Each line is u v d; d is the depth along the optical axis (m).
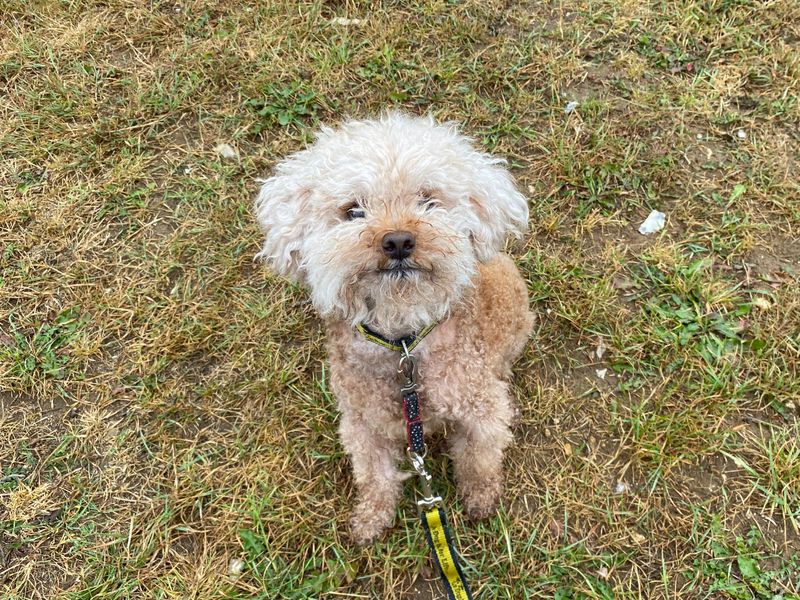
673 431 0.65
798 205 0.78
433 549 0.53
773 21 0.92
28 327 0.76
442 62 0.92
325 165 0.50
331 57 0.93
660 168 0.82
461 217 0.51
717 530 0.61
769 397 0.67
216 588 0.61
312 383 0.72
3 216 0.82
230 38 0.96
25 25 1.00
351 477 0.67
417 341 0.51
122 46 0.97
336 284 0.48
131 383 0.73
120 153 0.88
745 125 0.85
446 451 0.67
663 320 0.72
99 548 0.64
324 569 0.62
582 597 0.59
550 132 0.86
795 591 0.57
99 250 0.81
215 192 0.84
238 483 0.67
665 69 0.90
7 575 0.62
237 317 0.76
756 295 0.73
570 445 0.67
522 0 0.98
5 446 0.69
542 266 0.77
